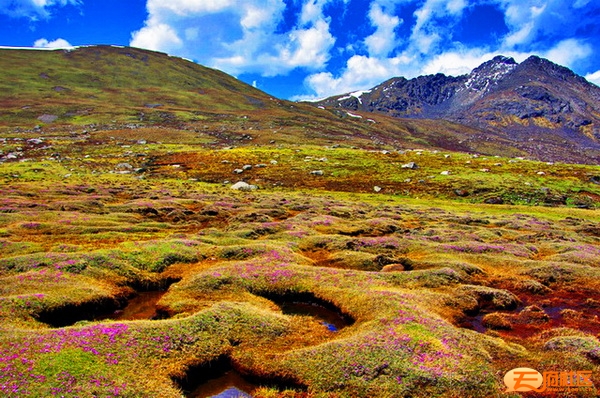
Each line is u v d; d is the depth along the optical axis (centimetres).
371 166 14812
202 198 8962
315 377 1953
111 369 1847
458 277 3659
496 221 7400
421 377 1872
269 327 2494
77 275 3272
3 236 4594
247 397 1941
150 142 19838
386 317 2558
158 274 3625
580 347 2270
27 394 1576
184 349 2152
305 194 10919
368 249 4759
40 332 2117
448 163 15450
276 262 3859
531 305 3170
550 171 13888
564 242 5438
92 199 7625
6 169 11544
